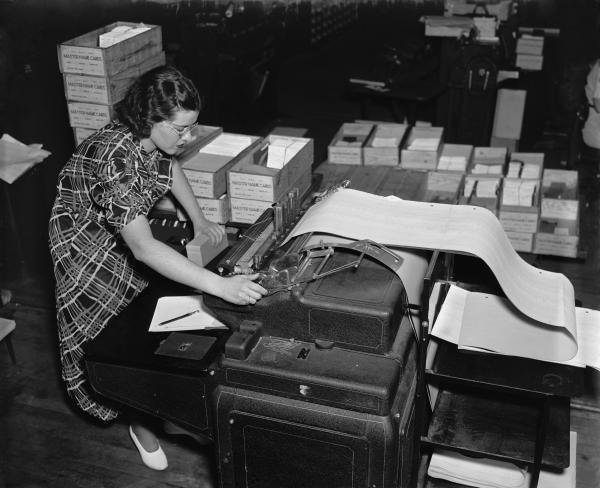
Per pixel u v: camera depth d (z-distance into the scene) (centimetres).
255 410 183
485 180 398
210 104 541
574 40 562
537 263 392
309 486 188
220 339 202
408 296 191
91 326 234
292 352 185
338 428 176
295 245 200
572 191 425
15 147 356
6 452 274
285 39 714
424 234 193
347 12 764
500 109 559
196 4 516
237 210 279
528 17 570
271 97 634
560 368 191
